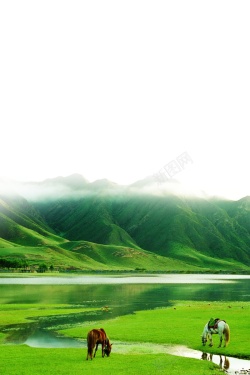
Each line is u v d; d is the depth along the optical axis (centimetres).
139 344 3812
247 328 4519
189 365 2938
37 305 7131
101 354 3294
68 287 12394
